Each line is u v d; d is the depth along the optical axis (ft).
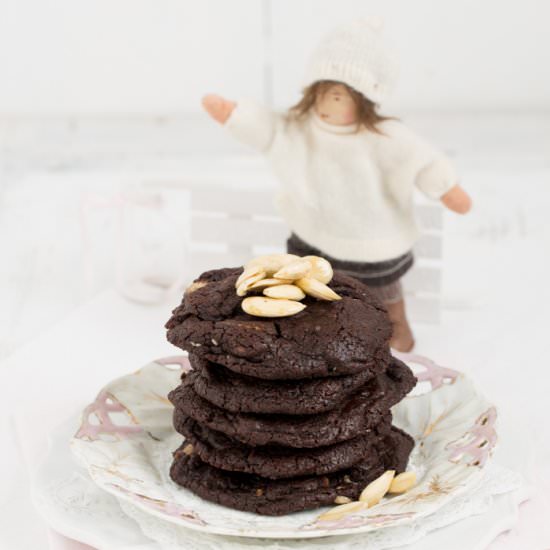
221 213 2.40
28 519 1.61
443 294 2.36
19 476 1.69
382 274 2.06
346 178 2.02
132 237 2.62
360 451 1.51
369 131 2.01
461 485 1.47
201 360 1.52
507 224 2.77
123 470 1.52
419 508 1.43
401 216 2.06
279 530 1.40
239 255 2.36
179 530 1.46
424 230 2.23
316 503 1.50
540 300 2.32
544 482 1.62
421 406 1.69
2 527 1.59
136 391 1.71
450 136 3.29
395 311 2.11
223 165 3.25
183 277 2.33
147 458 1.60
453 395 1.69
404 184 2.02
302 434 1.47
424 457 1.60
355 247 2.04
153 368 1.75
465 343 2.14
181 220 2.83
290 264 1.53
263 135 2.07
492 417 1.60
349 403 1.50
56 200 3.02
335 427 1.48
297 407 1.46
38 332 2.28
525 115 3.26
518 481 1.54
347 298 1.56
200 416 1.51
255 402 1.46
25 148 3.37
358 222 2.04
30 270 2.57
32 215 2.91
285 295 1.50
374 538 1.45
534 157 3.22
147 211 2.84
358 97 1.99
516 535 1.51
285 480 1.51
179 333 1.51
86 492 1.54
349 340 1.48
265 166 3.22
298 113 2.08
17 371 1.98
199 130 3.37
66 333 2.14
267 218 2.34
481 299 2.34
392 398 1.53
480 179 3.08
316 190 2.04
